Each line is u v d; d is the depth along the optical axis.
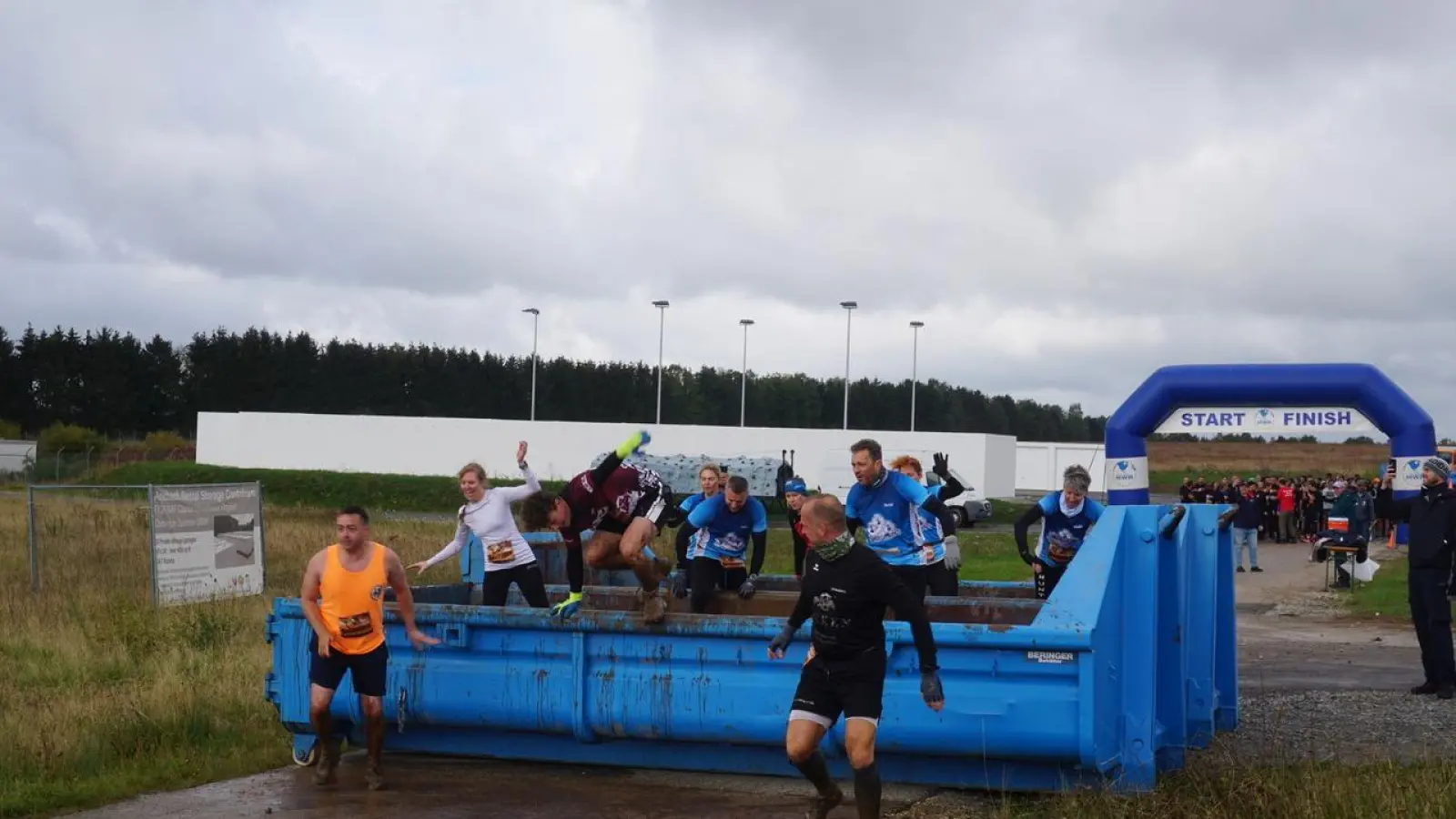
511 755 7.73
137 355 96.25
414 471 53.22
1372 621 16.48
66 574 17.27
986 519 42.44
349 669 7.36
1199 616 8.02
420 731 7.89
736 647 7.04
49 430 78.31
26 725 8.29
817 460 47.38
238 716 8.98
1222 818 6.20
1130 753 6.76
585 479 7.35
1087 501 9.18
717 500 9.20
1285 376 9.94
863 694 5.70
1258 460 37.31
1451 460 33.22
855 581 5.66
